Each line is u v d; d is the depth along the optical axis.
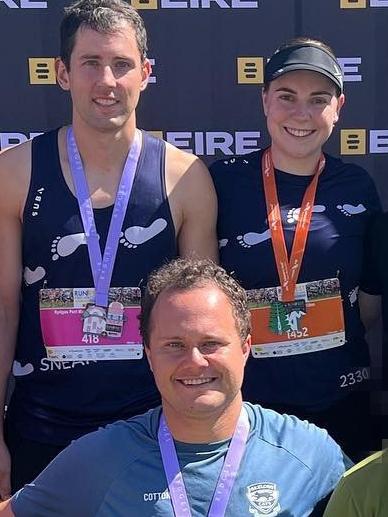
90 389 2.32
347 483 1.56
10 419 2.47
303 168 2.45
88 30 2.20
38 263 2.31
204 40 2.86
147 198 2.34
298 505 1.65
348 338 2.46
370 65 2.88
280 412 2.40
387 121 2.93
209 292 1.63
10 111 2.90
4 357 2.39
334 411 2.44
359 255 2.46
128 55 2.22
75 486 1.67
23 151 2.36
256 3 2.84
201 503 1.62
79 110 2.26
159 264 2.33
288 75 2.39
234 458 1.66
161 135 2.93
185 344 1.60
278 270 2.38
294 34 2.86
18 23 2.84
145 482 1.63
